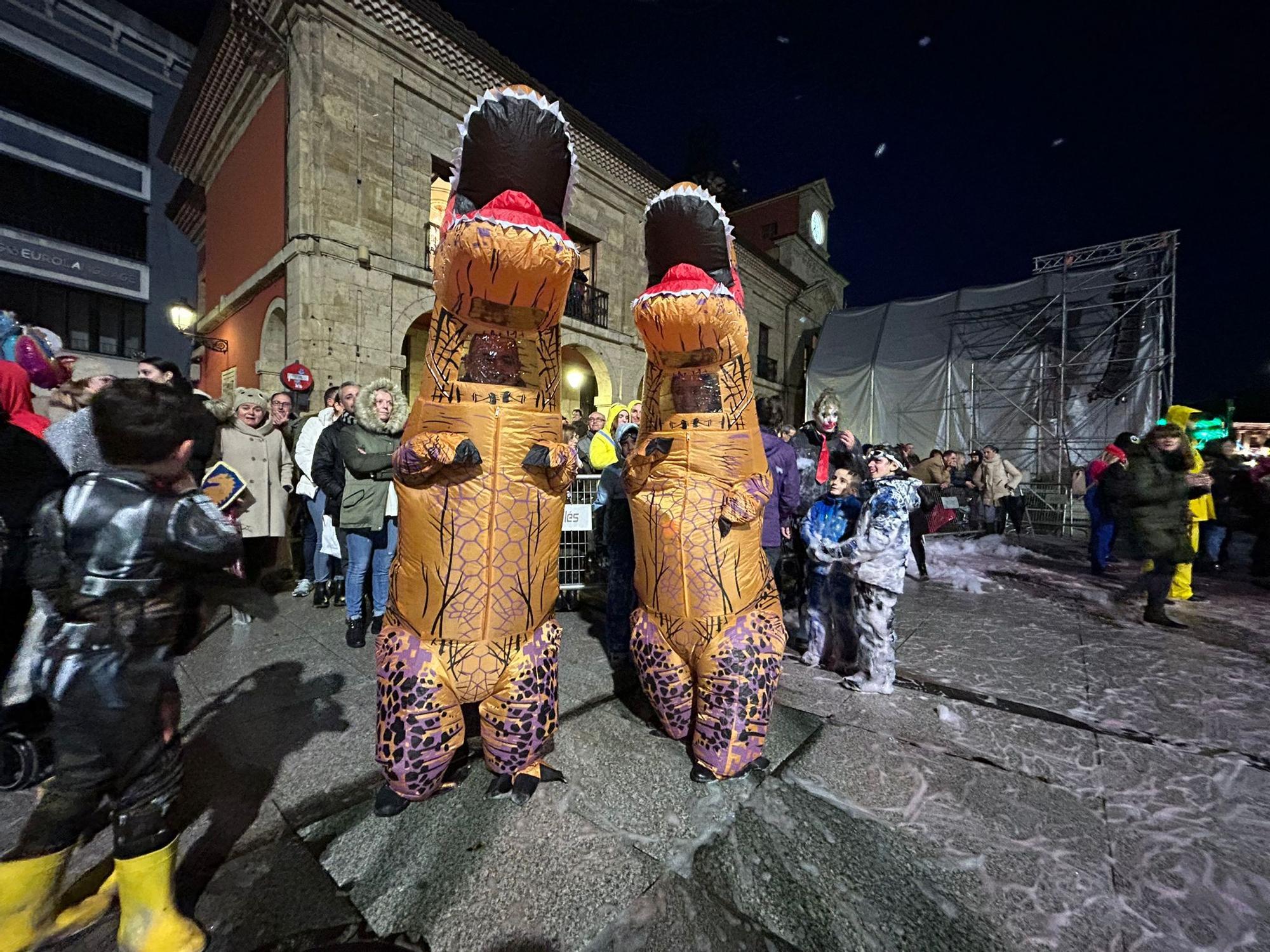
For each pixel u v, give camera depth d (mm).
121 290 19281
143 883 1414
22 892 1324
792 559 5152
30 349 3246
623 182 13078
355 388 4508
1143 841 1956
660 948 1512
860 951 1520
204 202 14008
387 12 8445
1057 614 4957
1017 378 14016
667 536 2283
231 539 1465
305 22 7902
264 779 2219
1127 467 4750
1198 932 1579
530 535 1963
